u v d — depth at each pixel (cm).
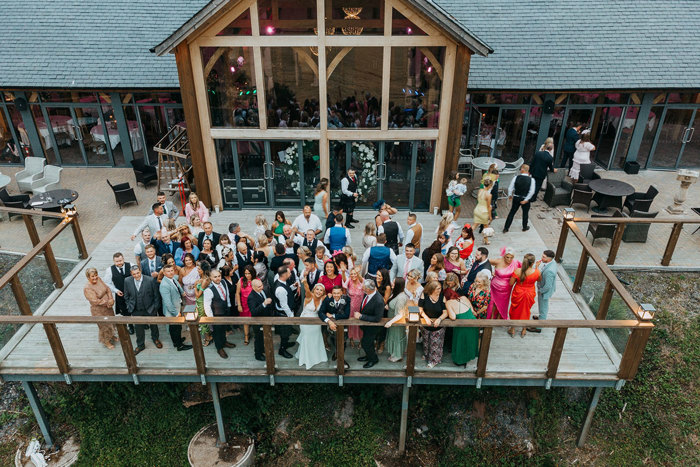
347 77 1284
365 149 1381
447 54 1248
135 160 1753
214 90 1303
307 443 1151
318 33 1232
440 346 926
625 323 884
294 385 1182
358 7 1211
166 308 926
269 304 893
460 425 1125
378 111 1327
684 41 1766
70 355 974
